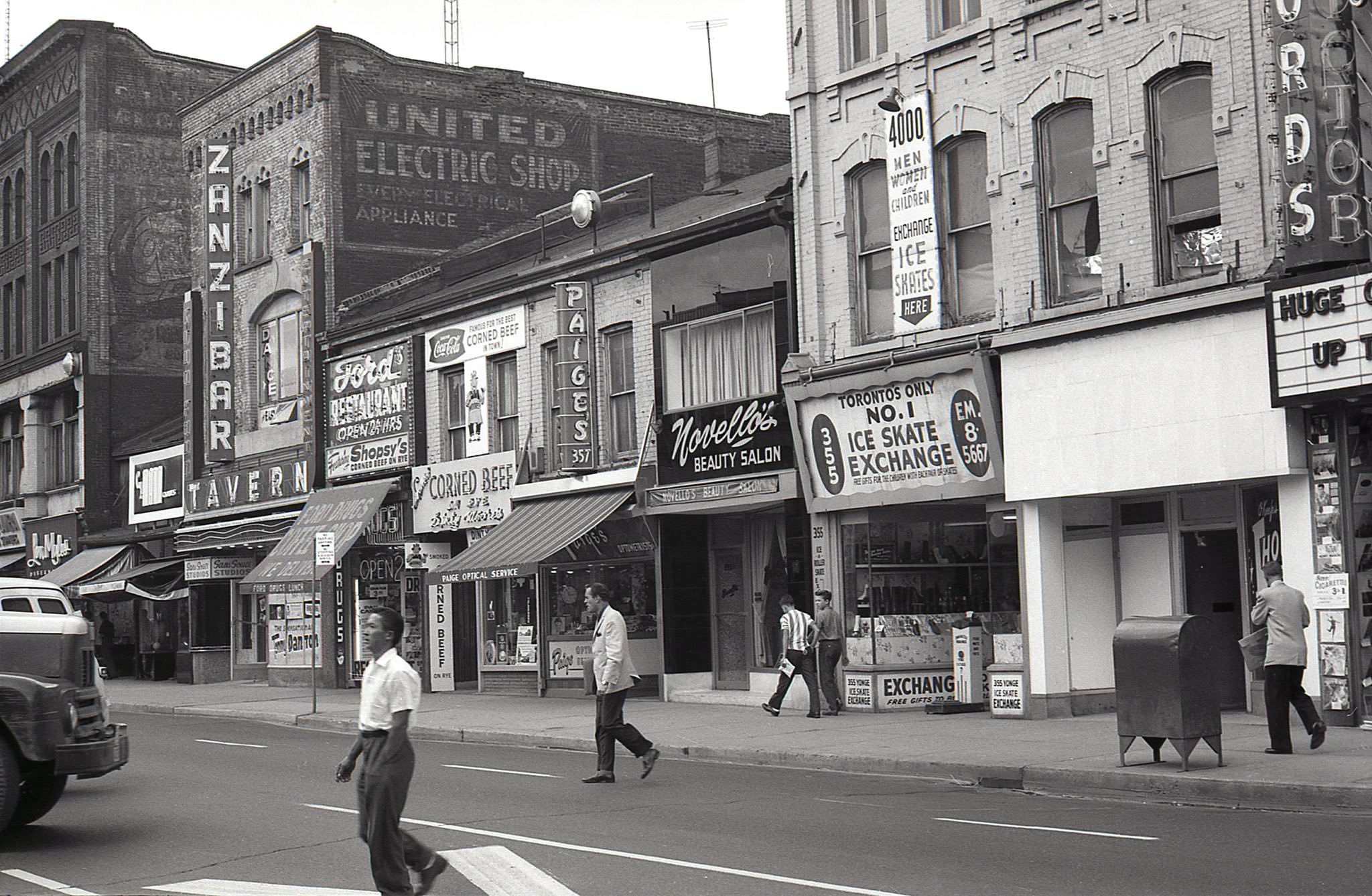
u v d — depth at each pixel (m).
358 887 9.77
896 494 21.77
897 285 21.92
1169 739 14.53
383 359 33.62
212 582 39.50
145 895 9.72
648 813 12.98
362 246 36.47
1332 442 16.80
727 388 24.77
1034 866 9.92
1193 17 18.28
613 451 27.55
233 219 39.28
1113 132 19.17
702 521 26.36
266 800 14.45
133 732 24.22
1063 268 19.98
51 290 49.12
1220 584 19.28
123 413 46.69
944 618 22.70
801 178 23.47
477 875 9.96
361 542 33.91
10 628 11.94
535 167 39.25
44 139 49.94
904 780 15.44
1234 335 17.52
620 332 27.53
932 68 21.56
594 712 24.12
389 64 37.28
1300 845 10.61
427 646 32.03
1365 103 16.77
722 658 26.12
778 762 17.33
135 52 47.81
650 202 29.05
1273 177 17.39
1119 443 18.69
